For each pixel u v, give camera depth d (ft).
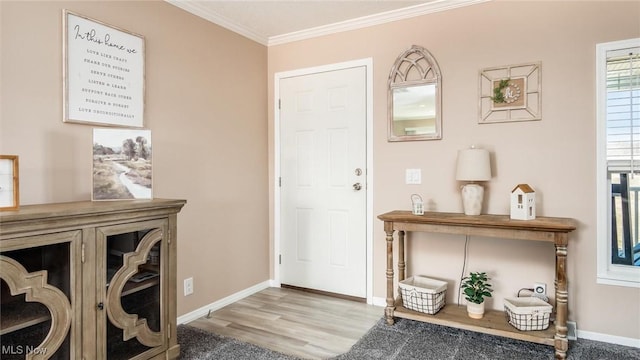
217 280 9.71
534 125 8.12
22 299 4.80
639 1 7.27
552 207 7.99
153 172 8.06
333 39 10.42
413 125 9.34
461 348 7.41
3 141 5.79
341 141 10.37
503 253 8.46
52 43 6.34
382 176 9.80
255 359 7.06
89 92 6.86
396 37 9.53
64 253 5.20
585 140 7.70
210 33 9.48
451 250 9.00
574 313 7.86
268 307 9.79
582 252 7.76
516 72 8.26
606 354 7.08
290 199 11.25
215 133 9.63
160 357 6.61
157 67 8.14
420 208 8.43
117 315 5.87
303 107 10.95
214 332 8.27
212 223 9.56
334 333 8.21
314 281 10.92
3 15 5.77
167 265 6.69
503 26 8.38
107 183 6.39
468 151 8.08
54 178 6.39
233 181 10.21
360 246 10.17
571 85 7.79
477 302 7.82
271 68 11.46
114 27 7.25
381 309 9.59
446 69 8.96
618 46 7.40
